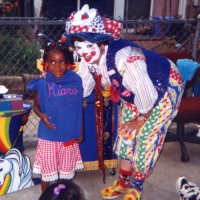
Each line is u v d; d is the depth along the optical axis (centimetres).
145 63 286
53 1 818
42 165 314
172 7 855
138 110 297
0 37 568
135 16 876
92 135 365
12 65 572
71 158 318
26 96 532
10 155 336
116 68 283
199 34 501
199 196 328
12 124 328
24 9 798
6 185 340
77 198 190
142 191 357
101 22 279
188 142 436
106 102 354
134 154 312
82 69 318
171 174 393
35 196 343
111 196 341
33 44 575
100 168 343
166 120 302
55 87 301
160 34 574
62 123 306
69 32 285
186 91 431
